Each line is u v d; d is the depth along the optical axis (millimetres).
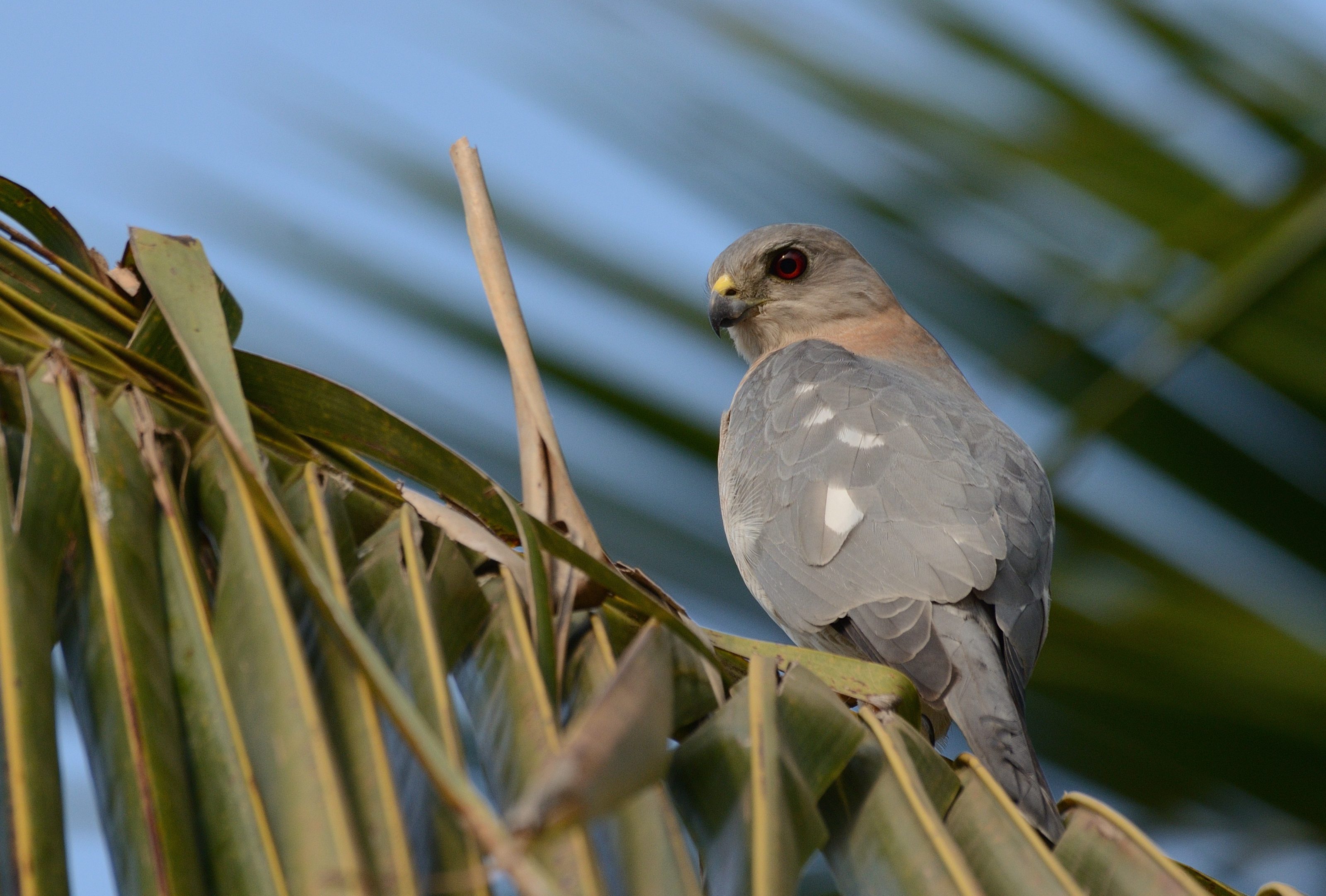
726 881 3469
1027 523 7711
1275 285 6887
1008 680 6875
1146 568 8164
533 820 2074
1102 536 8195
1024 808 4738
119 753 3014
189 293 3879
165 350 4199
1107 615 8133
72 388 3729
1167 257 7695
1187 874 3975
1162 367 7062
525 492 4367
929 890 3428
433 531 4004
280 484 3912
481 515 4309
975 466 7855
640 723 2256
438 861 3045
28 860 2650
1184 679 7996
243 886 2877
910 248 8805
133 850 2896
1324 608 7945
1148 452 7980
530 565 3707
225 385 3555
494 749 3480
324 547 3611
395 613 3580
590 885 2873
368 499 4020
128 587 3287
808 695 3896
